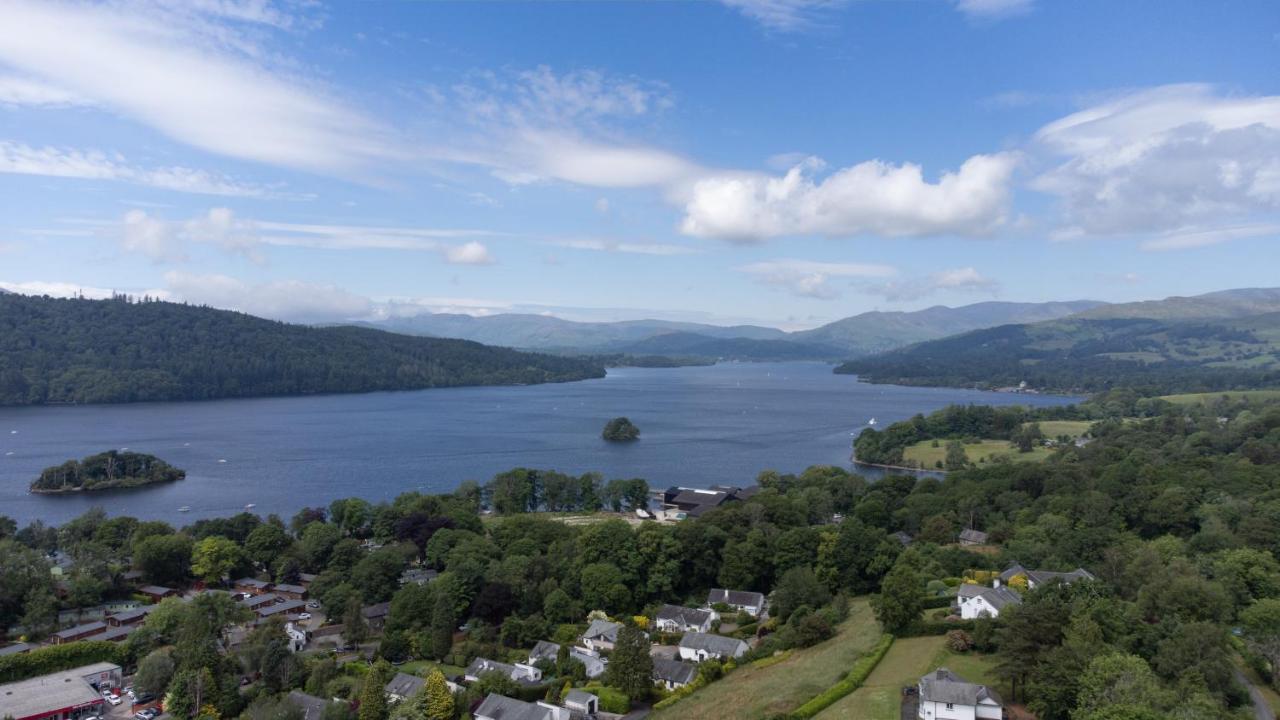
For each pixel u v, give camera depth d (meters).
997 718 82.75
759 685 104.69
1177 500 168.62
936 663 101.38
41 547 198.00
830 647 116.50
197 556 176.62
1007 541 169.00
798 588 143.12
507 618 142.12
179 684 111.19
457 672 125.31
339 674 122.00
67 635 139.62
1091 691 77.19
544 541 184.25
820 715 89.12
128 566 178.00
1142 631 92.44
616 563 158.62
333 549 185.50
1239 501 167.88
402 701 106.31
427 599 142.75
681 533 168.38
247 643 127.81
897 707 88.38
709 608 150.50
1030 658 87.75
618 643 114.75
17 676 121.06
